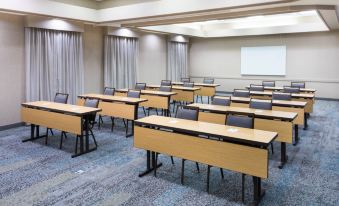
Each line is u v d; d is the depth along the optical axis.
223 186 3.51
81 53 7.77
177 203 3.09
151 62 10.79
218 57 12.62
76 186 3.49
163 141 3.59
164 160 4.38
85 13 6.57
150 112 8.12
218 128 3.48
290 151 4.85
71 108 4.88
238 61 12.15
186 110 4.17
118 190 3.39
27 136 5.70
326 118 7.41
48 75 7.01
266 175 2.87
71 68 7.54
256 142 2.92
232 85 12.41
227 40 12.32
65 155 4.59
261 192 3.25
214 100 5.56
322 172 3.93
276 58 11.28
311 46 10.59
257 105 5.14
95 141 4.93
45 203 3.08
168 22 7.35
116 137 5.66
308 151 4.84
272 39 11.29
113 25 8.19
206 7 5.21
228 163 3.11
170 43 11.50
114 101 5.99
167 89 7.91
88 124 4.70
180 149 3.46
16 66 6.45
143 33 10.30
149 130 3.71
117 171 3.96
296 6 5.61
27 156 4.54
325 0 5.10
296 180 3.67
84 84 8.24
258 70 11.73
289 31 10.35
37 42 6.71
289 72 11.10
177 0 5.55
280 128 4.20
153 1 5.90
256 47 11.67
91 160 4.38
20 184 3.54
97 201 3.13
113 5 6.64
